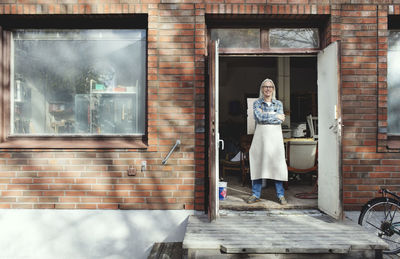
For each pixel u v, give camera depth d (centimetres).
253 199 477
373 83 449
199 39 446
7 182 445
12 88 473
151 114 445
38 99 475
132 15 455
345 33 449
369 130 448
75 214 444
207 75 458
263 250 330
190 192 443
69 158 445
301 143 580
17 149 445
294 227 388
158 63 449
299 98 954
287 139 630
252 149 485
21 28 473
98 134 474
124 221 443
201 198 442
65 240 445
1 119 463
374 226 416
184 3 448
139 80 474
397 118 473
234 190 582
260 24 473
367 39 450
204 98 448
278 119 473
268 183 623
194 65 448
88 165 445
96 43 477
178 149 445
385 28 449
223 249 333
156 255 396
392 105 475
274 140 473
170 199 443
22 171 445
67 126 475
